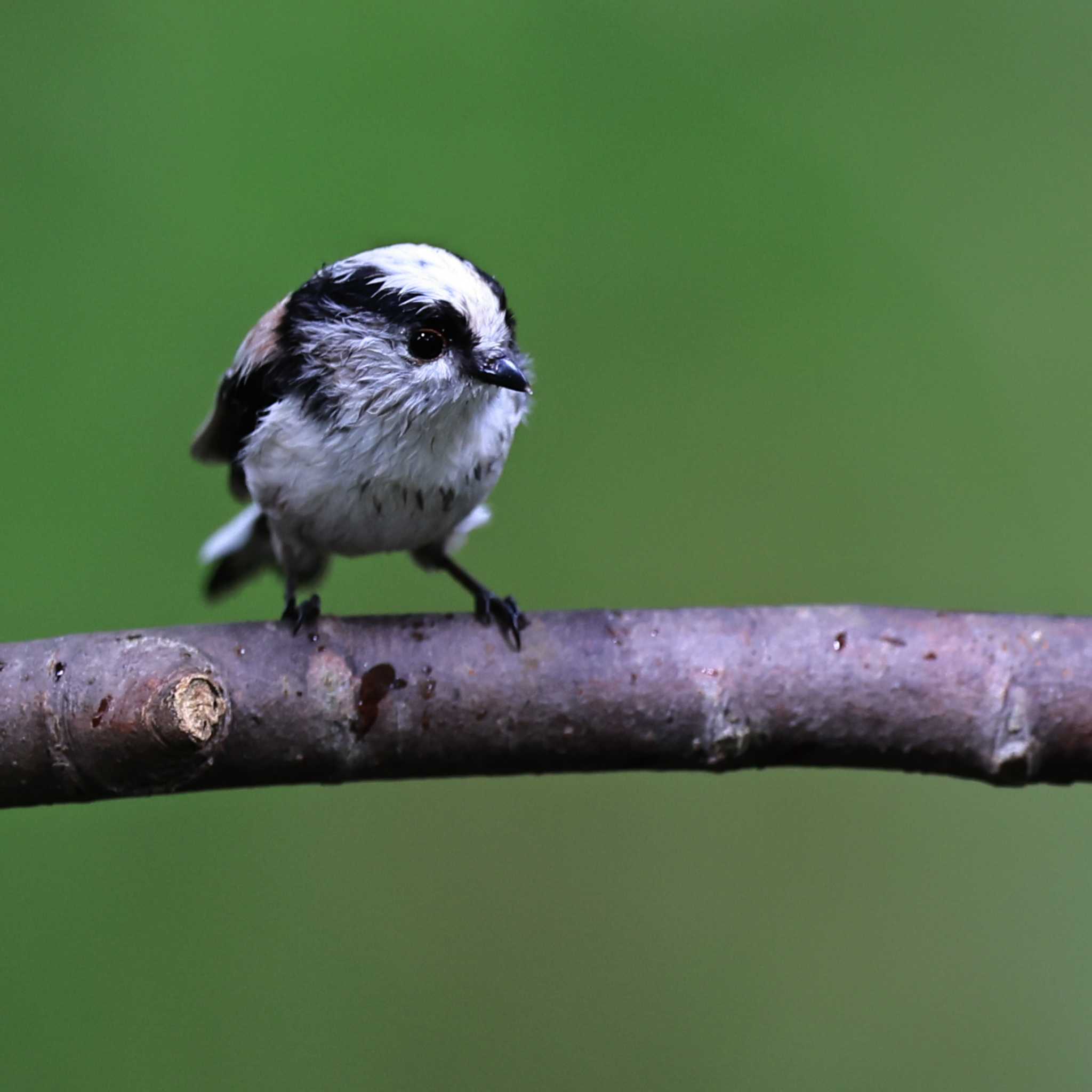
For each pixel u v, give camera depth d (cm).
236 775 640
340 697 639
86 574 996
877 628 645
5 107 1053
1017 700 627
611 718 643
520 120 1112
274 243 1052
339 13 1106
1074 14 1173
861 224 1123
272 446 799
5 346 1012
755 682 639
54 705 607
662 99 1142
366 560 1077
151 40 1082
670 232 1123
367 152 1083
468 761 651
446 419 785
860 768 649
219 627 649
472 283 785
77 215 1037
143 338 1028
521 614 658
